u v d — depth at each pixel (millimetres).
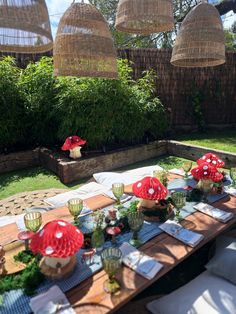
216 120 6945
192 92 6602
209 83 6695
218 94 6738
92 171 4508
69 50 1681
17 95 4758
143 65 6230
